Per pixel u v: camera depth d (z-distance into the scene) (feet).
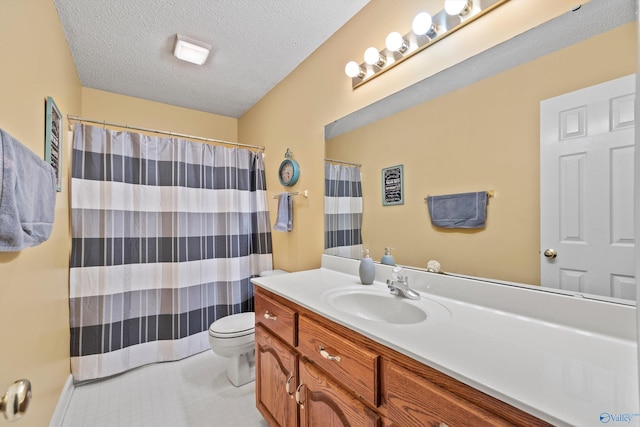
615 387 1.78
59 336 5.01
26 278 3.44
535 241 3.04
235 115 10.40
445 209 3.93
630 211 2.43
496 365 2.04
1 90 2.82
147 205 6.72
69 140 5.90
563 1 2.88
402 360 2.37
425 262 4.18
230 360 6.07
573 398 1.68
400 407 2.36
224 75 7.45
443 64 3.96
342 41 5.67
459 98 3.77
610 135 2.55
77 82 7.14
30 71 3.67
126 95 8.59
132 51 6.32
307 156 6.72
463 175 3.72
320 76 6.26
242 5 5.06
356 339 2.83
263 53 6.52
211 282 7.52
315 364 3.43
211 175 7.58
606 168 2.56
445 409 2.03
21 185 2.64
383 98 4.83
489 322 2.88
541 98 3.01
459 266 3.76
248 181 8.20
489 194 3.45
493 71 3.42
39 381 3.91
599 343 2.39
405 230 4.48
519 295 3.07
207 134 10.05
